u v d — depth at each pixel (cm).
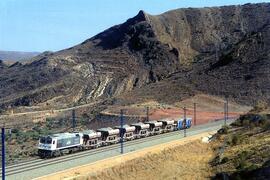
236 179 5947
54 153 6906
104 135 8150
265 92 17538
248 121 10256
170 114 14238
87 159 6588
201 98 17050
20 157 7288
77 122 14700
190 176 6494
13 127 14475
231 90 17988
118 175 6084
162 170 6738
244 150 7312
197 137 9475
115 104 17600
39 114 18400
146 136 9544
